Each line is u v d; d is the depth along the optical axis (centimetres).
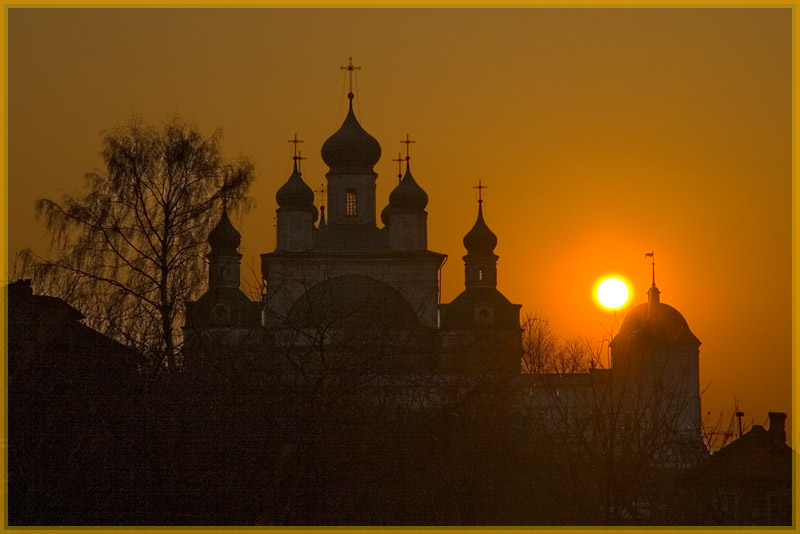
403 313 11588
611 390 11694
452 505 10381
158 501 10044
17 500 10269
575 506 10725
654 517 11131
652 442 11056
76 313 12094
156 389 10319
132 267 17712
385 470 10288
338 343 10512
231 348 10512
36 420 10512
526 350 12562
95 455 10175
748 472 12725
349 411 10150
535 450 10875
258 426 10075
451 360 11162
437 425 10519
